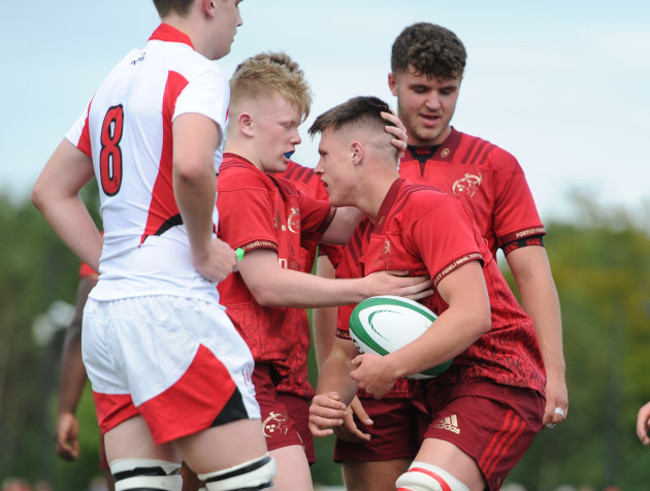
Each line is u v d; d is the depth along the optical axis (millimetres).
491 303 17578
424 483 16328
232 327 13906
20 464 196125
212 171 13102
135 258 13680
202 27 14531
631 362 195625
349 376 18500
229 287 17469
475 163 20781
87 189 132625
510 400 17344
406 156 20875
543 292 20703
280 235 17812
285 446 17000
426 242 16750
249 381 13922
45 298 189125
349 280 16953
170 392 13281
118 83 14391
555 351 20453
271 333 17469
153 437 13352
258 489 13469
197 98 13336
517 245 20875
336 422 17391
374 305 16766
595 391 195375
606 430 193250
